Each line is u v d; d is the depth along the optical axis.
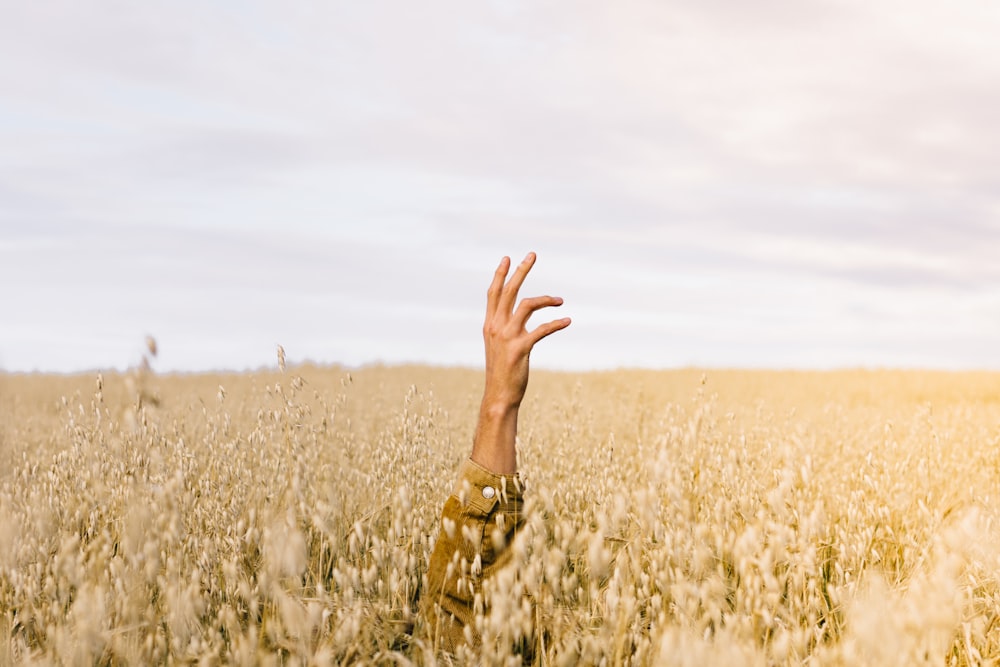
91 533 3.34
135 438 3.28
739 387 19.14
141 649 2.20
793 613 2.50
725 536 2.92
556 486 4.48
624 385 18.73
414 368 26.91
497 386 2.34
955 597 2.24
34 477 4.34
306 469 3.44
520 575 2.22
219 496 3.72
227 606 2.46
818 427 8.63
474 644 2.21
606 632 2.20
